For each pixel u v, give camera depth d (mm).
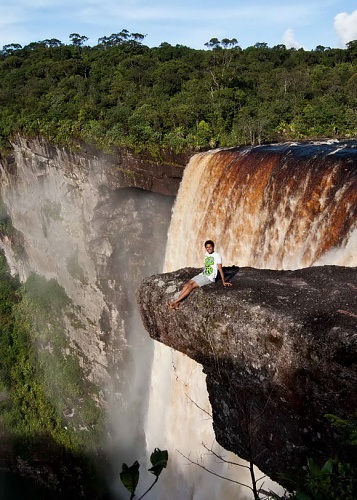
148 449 31703
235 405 11188
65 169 39156
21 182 46594
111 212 36312
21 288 50375
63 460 38375
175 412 26578
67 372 41438
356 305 9539
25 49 84000
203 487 23578
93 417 39062
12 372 43062
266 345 9641
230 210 23578
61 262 43750
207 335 10688
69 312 43469
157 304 11859
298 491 5805
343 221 17266
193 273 12508
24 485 40500
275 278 11641
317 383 9000
